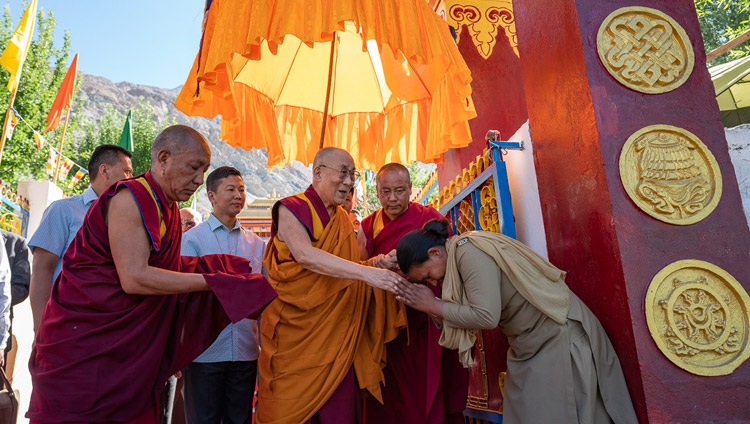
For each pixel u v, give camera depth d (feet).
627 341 7.85
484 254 8.73
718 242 8.20
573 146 9.23
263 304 8.14
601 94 8.63
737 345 7.83
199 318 8.62
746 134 15.24
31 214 27.94
